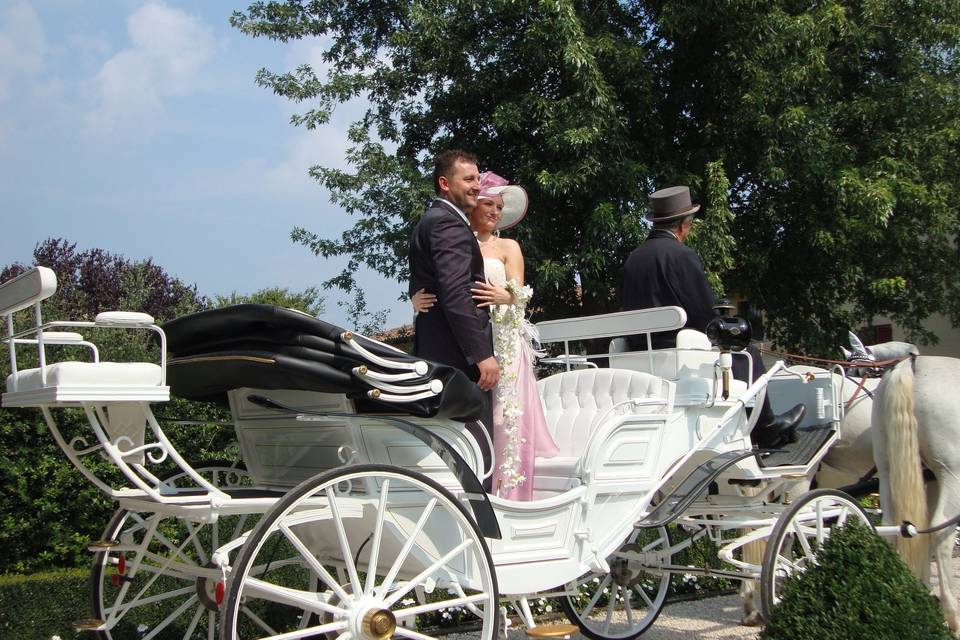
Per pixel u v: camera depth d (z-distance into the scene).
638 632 5.91
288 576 5.76
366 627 3.37
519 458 4.46
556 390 5.43
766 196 12.33
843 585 4.09
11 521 5.75
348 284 13.38
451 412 3.83
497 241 5.28
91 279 12.73
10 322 3.55
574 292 12.12
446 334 4.27
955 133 11.70
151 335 6.94
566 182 10.30
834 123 12.72
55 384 3.11
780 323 13.78
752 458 5.12
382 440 3.83
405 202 11.78
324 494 3.61
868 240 11.92
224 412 6.32
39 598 5.28
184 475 4.77
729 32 11.30
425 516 3.61
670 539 7.31
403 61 12.92
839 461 6.33
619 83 11.54
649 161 11.83
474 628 6.17
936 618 4.10
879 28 12.51
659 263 5.44
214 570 4.01
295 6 13.92
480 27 12.33
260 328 3.69
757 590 6.15
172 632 5.48
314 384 3.54
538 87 11.91
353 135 12.32
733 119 11.45
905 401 5.16
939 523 5.16
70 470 5.92
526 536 4.10
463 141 12.46
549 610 6.61
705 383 4.92
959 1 12.10
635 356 5.30
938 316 17.31
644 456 4.64
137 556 4.01
